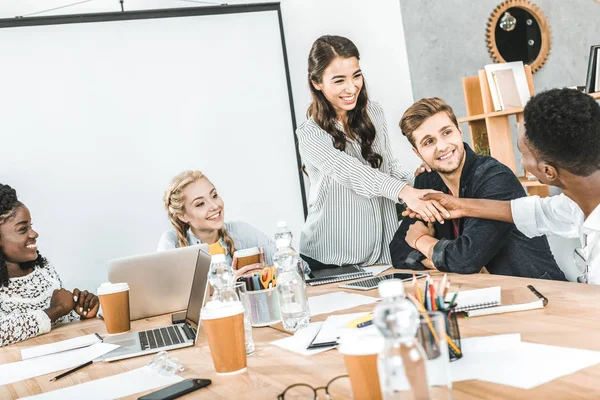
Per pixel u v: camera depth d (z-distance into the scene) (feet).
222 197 13.56
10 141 12.41
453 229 7.58
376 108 9.15
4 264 7.72
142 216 13.09
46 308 7.85
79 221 12.69
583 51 17.65
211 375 4.25
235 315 4.19
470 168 7.45
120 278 7.22
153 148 13.21
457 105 16.19
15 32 12.50
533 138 5.60
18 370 5.29
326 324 5.16
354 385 3.14
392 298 2.60
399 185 7.74
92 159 12.84
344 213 8.98
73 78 12.79
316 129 8.86
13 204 7.80
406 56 15.72
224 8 13.69
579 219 6.00
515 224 6.54
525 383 3.17
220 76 13.66
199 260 6.25
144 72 13.20
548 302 4.91
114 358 5.17
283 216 13.94
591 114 5.32
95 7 13.32
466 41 16.26
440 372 2.76
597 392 2.94
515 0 16.71
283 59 14.08
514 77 13.14
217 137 13.61
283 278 5.33
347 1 15.11
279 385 3.76
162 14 13.32
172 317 6.86
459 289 5.54
